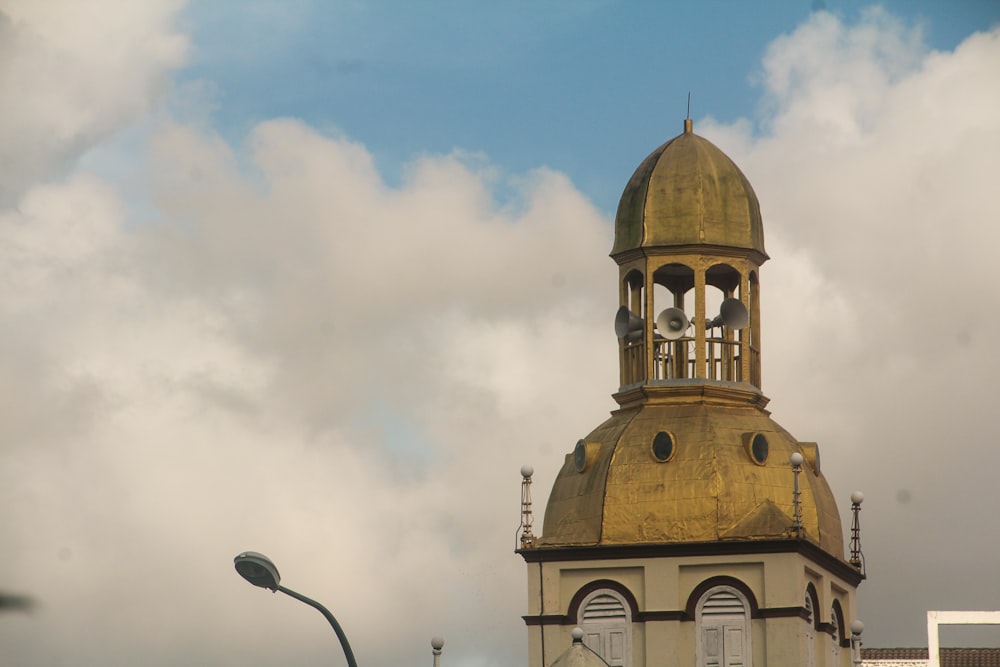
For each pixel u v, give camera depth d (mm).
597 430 94188
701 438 92062
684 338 94750
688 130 97250
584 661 85375
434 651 84750
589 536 91625
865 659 123062
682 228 94688
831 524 93750
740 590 90625
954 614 120500
